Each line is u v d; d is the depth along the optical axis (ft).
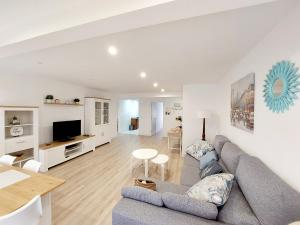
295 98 4.05
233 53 7.25
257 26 4.93
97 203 7.73
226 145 8.76
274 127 4.98
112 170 11.84
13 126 10.78
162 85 17.01
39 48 5.34
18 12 4.33
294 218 3.42
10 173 5.58
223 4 3.15
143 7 3.26
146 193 4.86
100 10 3.69
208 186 4.84
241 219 4.16
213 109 15.10
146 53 7.26
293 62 4.13
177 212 4.37
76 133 15.74
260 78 5.96
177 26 4.88
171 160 14.46
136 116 37.32
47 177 5.30
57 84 14.64
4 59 8.21
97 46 6.47
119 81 14.75
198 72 11.01
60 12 4.18
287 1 3.81
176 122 27.12
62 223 6.38
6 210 3.70
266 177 4.48
